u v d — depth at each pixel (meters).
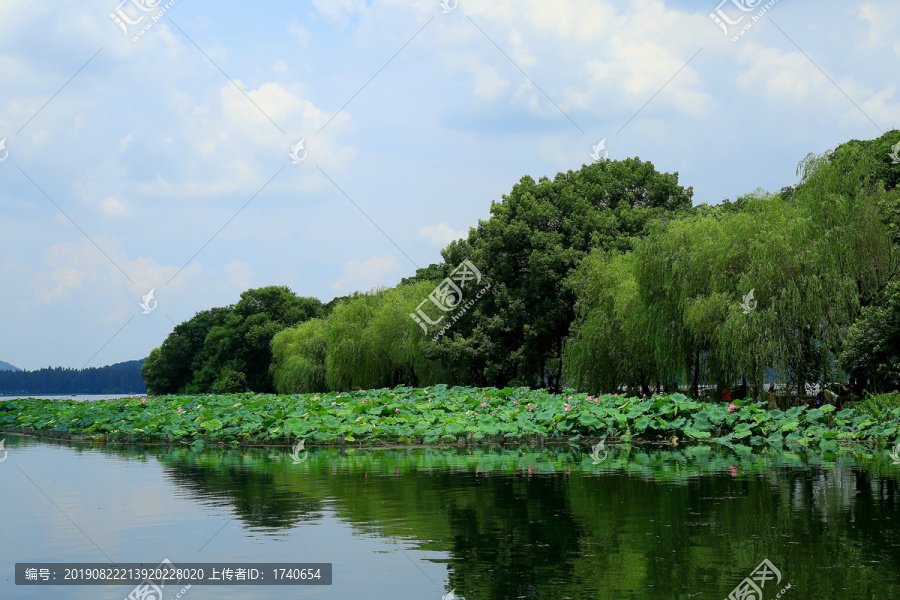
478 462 16.48
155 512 10.87
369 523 9.94
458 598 6.88
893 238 20.16
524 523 9.81
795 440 19.50
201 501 11.70
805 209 22.91
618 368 29.05
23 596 7.25
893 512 10.22
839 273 21.84
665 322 24.80
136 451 20.16
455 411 24.72
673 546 8.53
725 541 8.72
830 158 24.12
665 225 27.28
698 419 20.58
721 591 6.92
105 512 10.91
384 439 21.41
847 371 21.41
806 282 21.64
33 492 12.70
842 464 15.39
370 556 8.34
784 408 22.77
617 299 27.72
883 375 20.64
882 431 19.02
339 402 27.42
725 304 22.61
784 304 21.70
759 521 9.73
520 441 21.20
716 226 24.47
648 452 18.31
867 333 20.55
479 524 9.80
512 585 7.21
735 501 11.12
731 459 16.50
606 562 7.91
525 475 14.15
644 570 7.61
